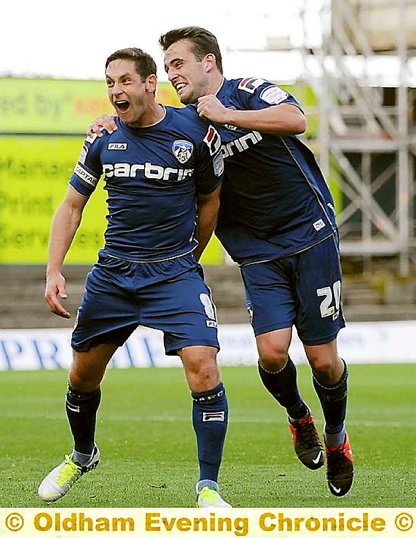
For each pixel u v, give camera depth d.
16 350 50.75
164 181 14.92
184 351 14.87
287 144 16.36
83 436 16.30
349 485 17.11
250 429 27.28
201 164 15.24
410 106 73.38
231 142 16.22
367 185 72.69
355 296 67.56
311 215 16.73
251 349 53.12
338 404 17.08
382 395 37.00
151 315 15.12
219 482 18.83
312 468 17.77
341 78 70.81
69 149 67.50
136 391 38.69
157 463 21.38
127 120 14.70
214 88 15.97
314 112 69.56
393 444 24.27
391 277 68.06
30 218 67.38
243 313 65.25
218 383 14.97
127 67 14.52
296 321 16.98
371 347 54.47
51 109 67.19
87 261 67.19
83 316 15.52
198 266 15.45
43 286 67.62
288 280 16.91
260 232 16.84
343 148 70.44
